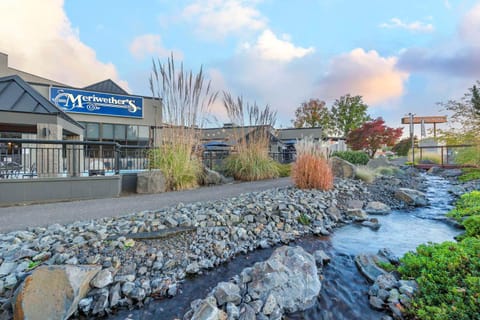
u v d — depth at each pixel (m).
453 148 10.42
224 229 2.92
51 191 4.24
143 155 6.02
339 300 1.83
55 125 5.31
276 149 9.86
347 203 4.46
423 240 2.96
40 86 10.57
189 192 4.98
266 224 3.30
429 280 1.71
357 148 19.48
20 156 5.45
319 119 28.20
